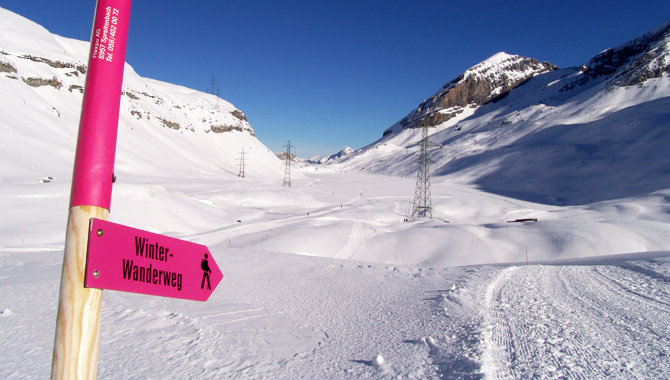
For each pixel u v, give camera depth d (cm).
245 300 1069
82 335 164
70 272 164
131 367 589
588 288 1085
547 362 561
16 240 3391
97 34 179
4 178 5297
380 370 571
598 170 12775
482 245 4291
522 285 1145
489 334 691
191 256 218
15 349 648
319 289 1210
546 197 11569
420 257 4172
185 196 6512
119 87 183
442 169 19612
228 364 611
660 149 12619
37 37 13362
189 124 19638
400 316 891
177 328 795
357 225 5512
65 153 8488
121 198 5019
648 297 964
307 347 704
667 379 504
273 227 5600
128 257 179
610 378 508
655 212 6862
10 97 9744
